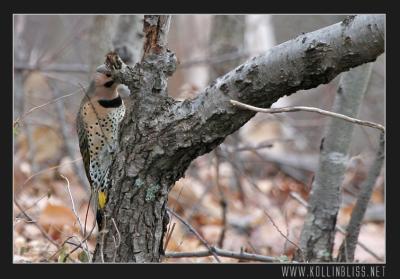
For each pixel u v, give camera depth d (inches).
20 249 382.0
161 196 292.7
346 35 256.1
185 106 281.0
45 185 538.0
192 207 526.9
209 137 278.8
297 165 625.0
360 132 636.1
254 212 556.1
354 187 595.2
